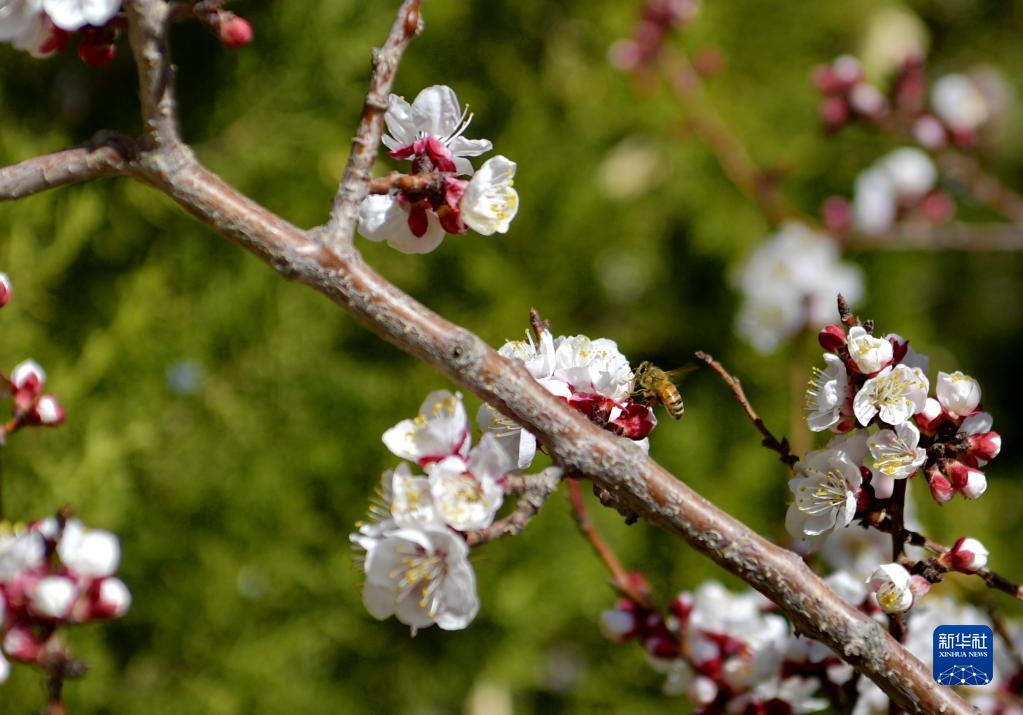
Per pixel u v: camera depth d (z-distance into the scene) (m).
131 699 1.39
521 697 1.62
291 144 1.56
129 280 1.47
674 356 1.80
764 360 1.76
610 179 1.74
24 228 1.34
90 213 1.36
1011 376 2.23
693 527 1.00
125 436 1.35
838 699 1.13
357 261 1.00
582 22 1.77
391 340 1.00
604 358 1.03
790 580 1.00
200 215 1.00
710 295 1.83
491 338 1.64
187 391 1.45
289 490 1.49
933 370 2.00
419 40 1.66
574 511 1.14
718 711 1.14
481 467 0.99
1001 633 1.11
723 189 1.82
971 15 2.22
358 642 1.52
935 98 1.54
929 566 1.02
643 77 1.58
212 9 1.00
